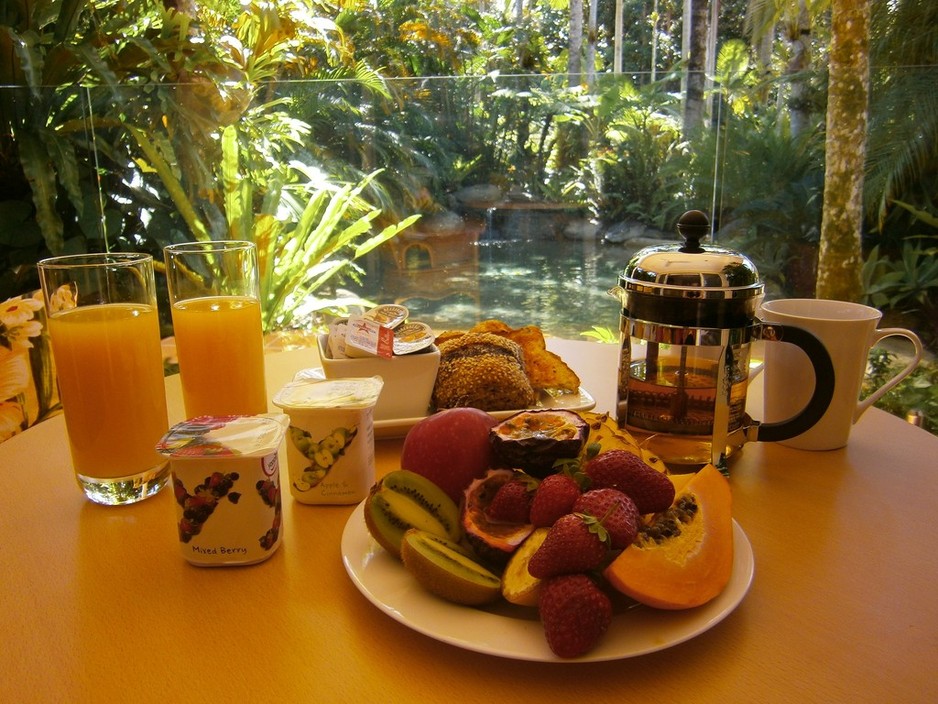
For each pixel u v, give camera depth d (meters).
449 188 3.97
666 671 0.52
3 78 2.82
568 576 0.52
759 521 0.73
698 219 0.83
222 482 0.64
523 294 3.99
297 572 0.65
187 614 0.59
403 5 5.56
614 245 4.09
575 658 0.50
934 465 0.86
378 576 0.60
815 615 0.58
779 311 0.94
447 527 0.64
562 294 3.95
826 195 3.66
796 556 0.67
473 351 0.98
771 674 0.51
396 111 3.83
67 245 2.95
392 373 0.91
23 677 0.52
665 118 3.94
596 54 7.68
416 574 0.57
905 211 3.67
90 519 0.76
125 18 3.12
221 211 3.40
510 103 3.88
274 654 0.54
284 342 3.28
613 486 0.63
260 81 3.89
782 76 4.14
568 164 3.98
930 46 3.76
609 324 3.71
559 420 0.73
